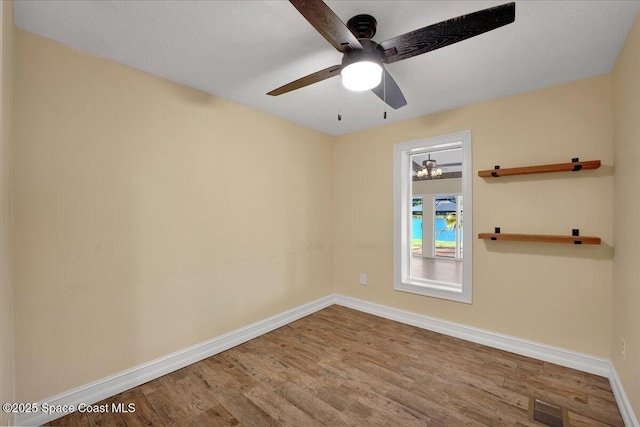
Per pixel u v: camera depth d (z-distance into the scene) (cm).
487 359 233
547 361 229
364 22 146
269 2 139
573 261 220
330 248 369
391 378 207
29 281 158
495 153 254
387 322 313
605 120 207
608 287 207
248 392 192
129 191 197
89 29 158
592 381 201
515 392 190
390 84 176
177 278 221
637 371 148
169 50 179
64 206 170
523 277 241
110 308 188
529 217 238
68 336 171
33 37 160
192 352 229
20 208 155
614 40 167
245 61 192
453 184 742
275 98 253
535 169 224
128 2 138
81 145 176
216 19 151
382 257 330
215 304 246
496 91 238
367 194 343
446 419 166
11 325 142
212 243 244
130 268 197
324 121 315
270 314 292
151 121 207
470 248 267
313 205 344
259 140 282
